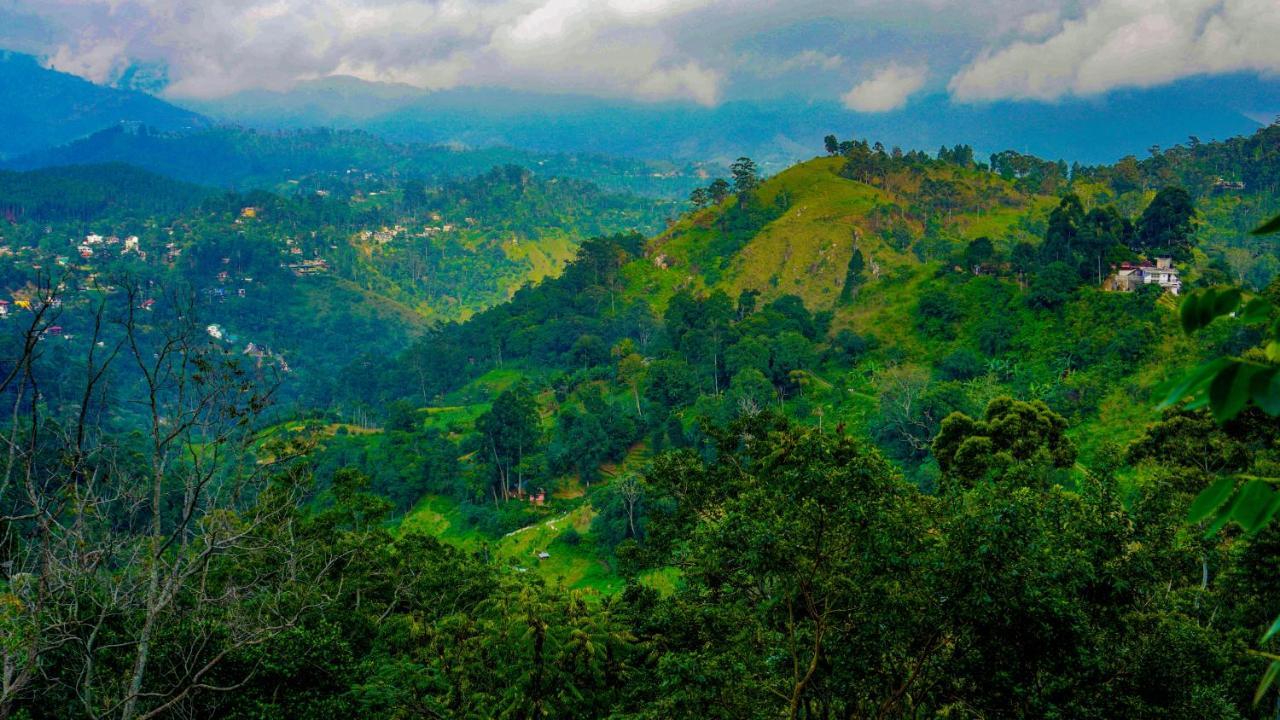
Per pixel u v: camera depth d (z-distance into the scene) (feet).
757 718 59.57
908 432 257.34
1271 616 73.31
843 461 68.33
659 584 191.11
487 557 236.22
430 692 86.53
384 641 100.83
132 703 50.80
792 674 63.77
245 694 67.72
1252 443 100.94
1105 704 50.67
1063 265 299.79
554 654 84.07
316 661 72.02
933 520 58.70
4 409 359.87
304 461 80.18
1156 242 355.77
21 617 48.14
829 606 56.54
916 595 50.75
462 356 556.10
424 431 382.22
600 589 221.87
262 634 64.44
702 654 63.21
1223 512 12.76
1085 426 237.25
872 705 61.62
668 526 100.94
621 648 87.97
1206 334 239.30
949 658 53.06
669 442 314.35
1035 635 48.16
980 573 47.50
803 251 536.83
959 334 318.04
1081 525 59.93
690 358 372.38
